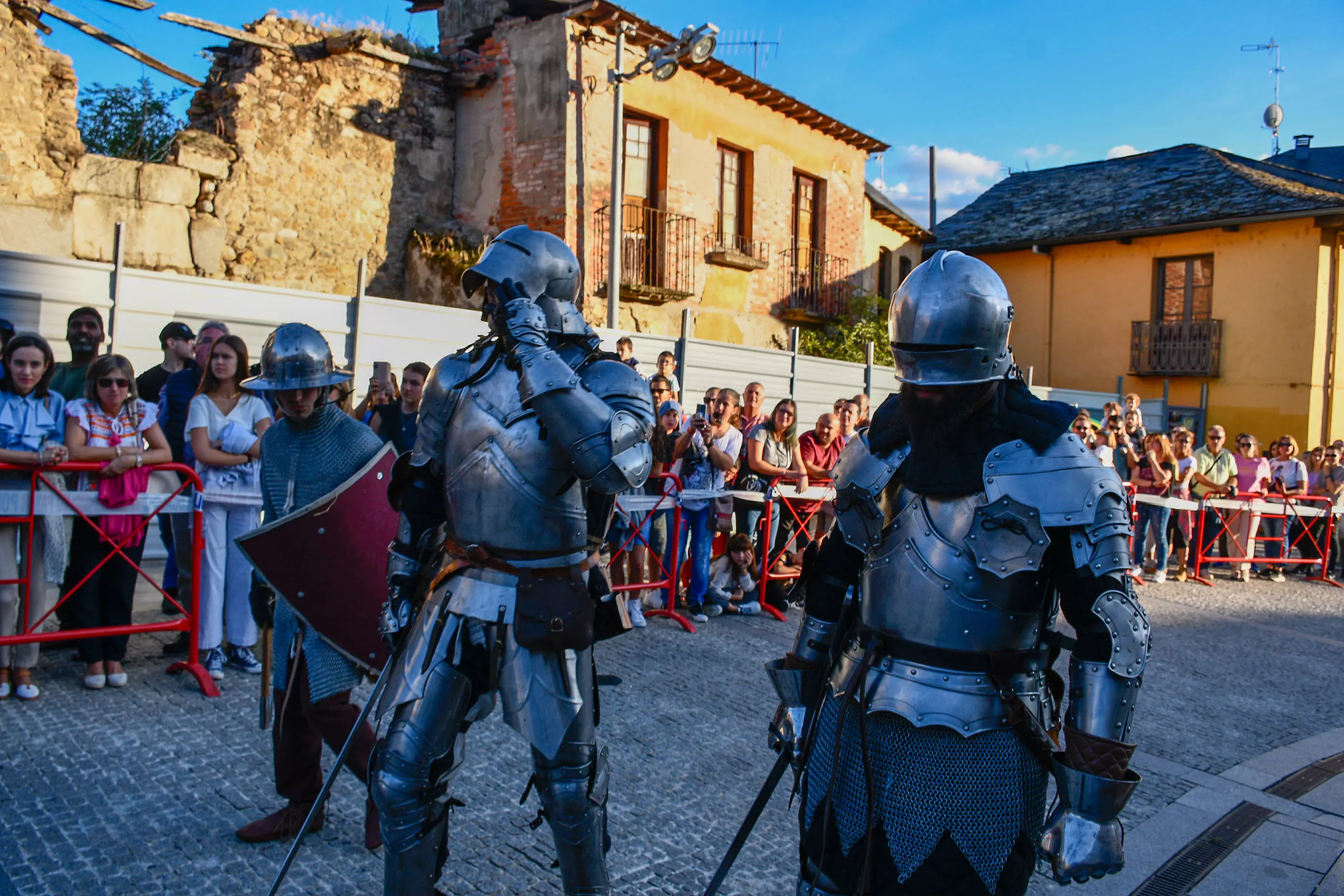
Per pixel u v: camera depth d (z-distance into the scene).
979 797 1.90
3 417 4.38
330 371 3.16
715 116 13.98
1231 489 10.73
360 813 3.42
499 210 12.51
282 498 3.16
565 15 11.71
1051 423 1.92
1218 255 18.11
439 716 2.31
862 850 2.01
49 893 2.77
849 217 17.09
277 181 11.19
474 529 2.39
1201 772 4.50
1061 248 20.03
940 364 1.89
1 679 4.35
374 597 3.04
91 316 5.41
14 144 8.97
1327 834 3.87
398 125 12.41
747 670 5.58
